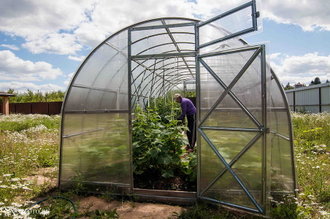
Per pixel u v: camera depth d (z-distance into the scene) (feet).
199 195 11.61
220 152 11.02
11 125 34.63
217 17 11.06
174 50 19.11
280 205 10.32
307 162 14.29
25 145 20.99
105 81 13.16
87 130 13.32
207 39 11.64
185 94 46.29
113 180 12.93
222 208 10.91
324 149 18.29
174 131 15.26
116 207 11.19
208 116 11.32
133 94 22.33
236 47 10.36
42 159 18.35
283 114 11.21
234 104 10.62
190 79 42.39
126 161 12.65
